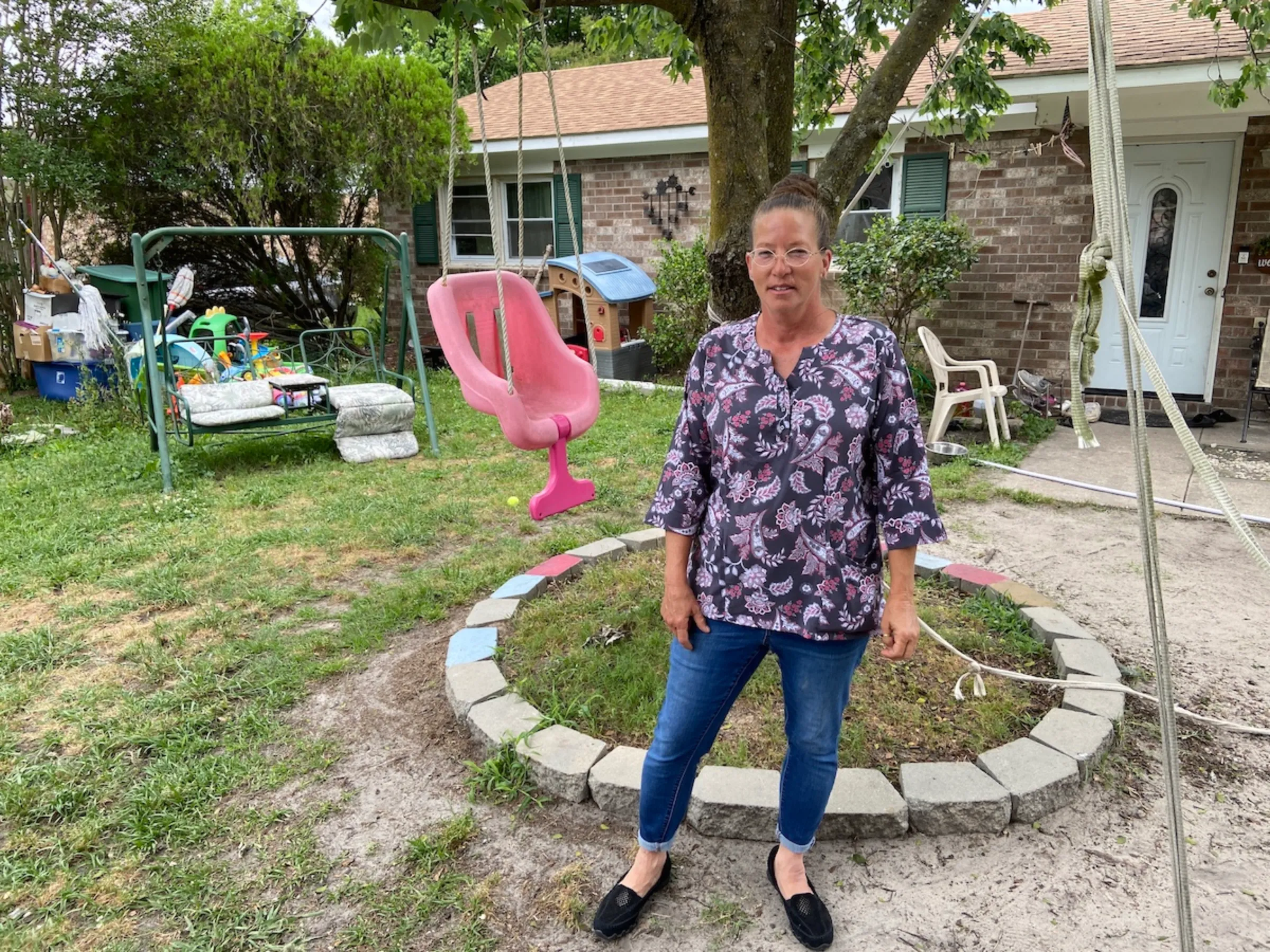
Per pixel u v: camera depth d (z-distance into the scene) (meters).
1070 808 2.48
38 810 2.54
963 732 2.79
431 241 12.25
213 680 3.28
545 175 11.37
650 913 2.16
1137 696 3.07
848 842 2.37
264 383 6.79
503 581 4.21
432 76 11.18
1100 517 5.17
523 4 2.68
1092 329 1.66
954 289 8.68
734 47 2.96
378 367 8.09
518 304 3.97
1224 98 5.71
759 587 1.80
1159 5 8.88
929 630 3.00
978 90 5.40
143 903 2.21
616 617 3.58
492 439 7.43
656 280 10.62
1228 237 7.69
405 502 5.53
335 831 2.47
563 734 2.73
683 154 10.27
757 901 2.19
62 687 3.30
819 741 1.91
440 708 3.10
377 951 2.05
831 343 1.74
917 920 2.11
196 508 5.46
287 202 11.13
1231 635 3.58
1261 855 2.30
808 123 6.00
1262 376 6.95
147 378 6.56
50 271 9.13
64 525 5.15
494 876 2.29
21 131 8.82
